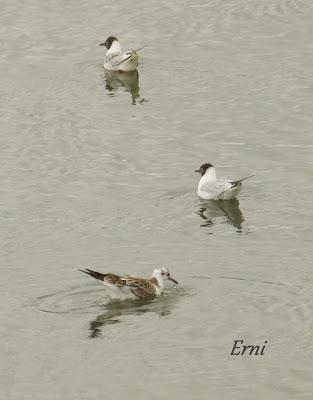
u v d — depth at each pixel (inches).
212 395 936.9
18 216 1373.0
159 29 2128.4
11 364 997.8
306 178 1485.0
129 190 1461.6
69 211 1387.8
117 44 1989.4
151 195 1445.6
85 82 1907.0
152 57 2011.6
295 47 2000.5
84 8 2241.6
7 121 1727.4
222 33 2090.3
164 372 975.6
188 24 2140.7
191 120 1708.9
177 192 1455.5
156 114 1744.6
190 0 2266.2
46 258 1238.9
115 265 1214.9
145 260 1230.3
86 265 1215.6
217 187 1427.2
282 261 1218.6
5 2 2279.8
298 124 1668.3
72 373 979.3
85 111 1771.7
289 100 1763.0
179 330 1050.7
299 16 2150.6
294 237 1298.0
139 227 1339.8
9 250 1264.8
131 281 1110.4
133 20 2175.2
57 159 1568.7
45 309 1102.4
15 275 1190.3
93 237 1304.1
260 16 2160.4
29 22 2174.0
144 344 1026.7
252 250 1258.0
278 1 2239.2
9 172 1523.1
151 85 1882.4
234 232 1321.4
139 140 1637.6
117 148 1606.8
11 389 956.0
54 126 1702.8
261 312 1081.4
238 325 1056.2
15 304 1114.7
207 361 992.9
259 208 1401.3
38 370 986.1
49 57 2021.4
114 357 1004.6
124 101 1814.7
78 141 1636.3
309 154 1562.5
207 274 1182.3
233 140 1624.0
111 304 1110.4
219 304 1101.7
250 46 2018.9
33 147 1614.2
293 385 950.4
